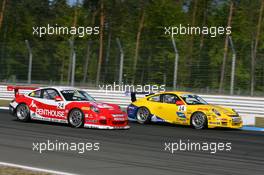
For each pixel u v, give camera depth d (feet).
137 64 319.88
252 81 281.33
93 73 373.61
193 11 581.53
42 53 334.85
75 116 153.58
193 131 159.53
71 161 94.84
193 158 104.27
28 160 94.38
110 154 104.94
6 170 81.82
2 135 129.49
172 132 153.48
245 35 538.47
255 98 216.54
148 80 305.32
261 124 192.13
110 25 595.88
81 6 609.83
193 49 446.19
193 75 289.33
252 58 299.38
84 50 407.85
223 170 90.94
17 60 325.62
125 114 157.89
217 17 587.68
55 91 161.27
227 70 320.50
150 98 182.50
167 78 298.35
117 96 253.24
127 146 117.80
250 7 554.05
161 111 177.17
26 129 144.25
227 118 165.99
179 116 172.35
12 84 310.04
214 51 472.44
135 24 603.67
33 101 164.04
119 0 605.31
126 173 84.74
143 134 144.15
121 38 588.09
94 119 150.51
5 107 239.91
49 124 160.35
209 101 229.04
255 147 125.59
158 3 599.98
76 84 310.04
